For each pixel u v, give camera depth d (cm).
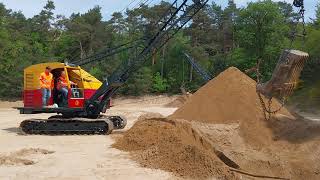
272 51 7550
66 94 1984
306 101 3105
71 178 1041
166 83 8356
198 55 8656
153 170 1123
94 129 1905
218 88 1994
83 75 2041
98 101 2005
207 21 10006
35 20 10306
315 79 3152
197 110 1933
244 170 1170
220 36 9838
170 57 8731
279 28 7756
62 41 9212
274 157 1302
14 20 9875
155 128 1490
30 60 7862
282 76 1385
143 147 1395
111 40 8944
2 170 1129
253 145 1506
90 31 8862
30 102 1998
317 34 4328
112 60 7662
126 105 7062
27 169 1142
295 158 1301
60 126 1928
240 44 8269
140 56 2069
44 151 1409
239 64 7900
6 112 4509
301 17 1446
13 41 8412
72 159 1277
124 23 9931
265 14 7700
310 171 1204
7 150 1455
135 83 7862
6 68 7288
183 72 8525
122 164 1198
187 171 1095
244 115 1762
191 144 1267
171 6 2022
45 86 1984
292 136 1523
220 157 1249
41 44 9375
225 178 1062
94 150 1439
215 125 1669
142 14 9500
